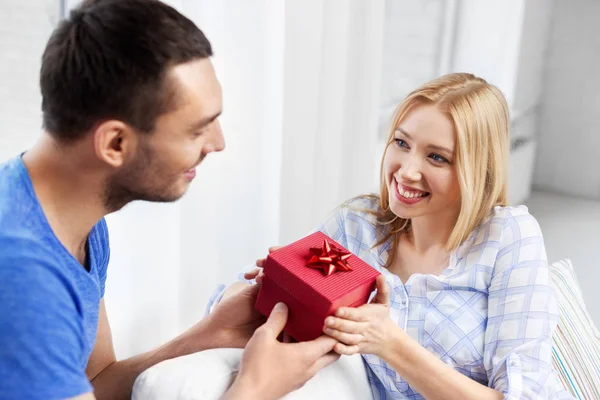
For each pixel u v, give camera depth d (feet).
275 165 5.84
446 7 8.70
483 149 3.91
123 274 5.04
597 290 7.50
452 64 9.04
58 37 2.62
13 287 2.35
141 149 2.66
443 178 3.88
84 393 2.43
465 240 4.10
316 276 3.12
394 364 3.50
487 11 8.70
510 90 8.88
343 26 6.14
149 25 2.55
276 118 5.72
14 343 2.27
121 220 4.92
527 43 8.90
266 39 5.44
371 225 4.49
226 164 5.55
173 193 2.85
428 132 3.84
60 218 2.74
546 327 3.78
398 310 4.06
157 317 5.26
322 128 6.39
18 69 4.60
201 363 3.28
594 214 9.58
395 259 4.40
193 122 2.68
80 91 2.53
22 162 2.71
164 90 2.57
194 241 5.32
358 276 3.20
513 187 9.56
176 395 3.11
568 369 4.57
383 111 8.42
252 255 5.97
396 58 8.55
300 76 5.87
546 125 10.13
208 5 4.98
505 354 3.78
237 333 3.60
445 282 4.01
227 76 5.32
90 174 2.68
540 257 3.96
